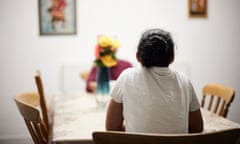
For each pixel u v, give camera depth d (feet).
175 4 12.12
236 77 12.82
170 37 4.43
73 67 11.78
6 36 11.41
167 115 4.18
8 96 11.70
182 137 3.34
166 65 4.37
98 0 11.72
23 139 11.98
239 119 12.98
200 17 12.30
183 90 4.36
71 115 6.35
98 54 6.88
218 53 12.60
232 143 3.52
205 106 12.54
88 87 8.83
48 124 6.81
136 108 4.25
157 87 4.24
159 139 3.33
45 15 11.53
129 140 3.37
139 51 4.45
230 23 12.51
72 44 11.79
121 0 11.84
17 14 11.39
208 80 12.68
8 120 11.83
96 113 6.49
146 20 12.06
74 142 4.80
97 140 3.42
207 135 3.38
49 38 11.66
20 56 11.59
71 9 11.62
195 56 12.48
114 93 4.53
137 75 4.38
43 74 11.78
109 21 11.88
